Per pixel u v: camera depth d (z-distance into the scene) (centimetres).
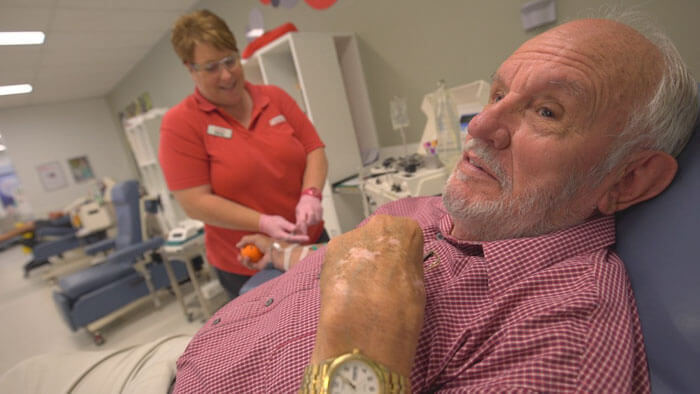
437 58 204
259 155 119
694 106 49
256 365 57
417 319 39
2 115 601
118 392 83
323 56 228
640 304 46
